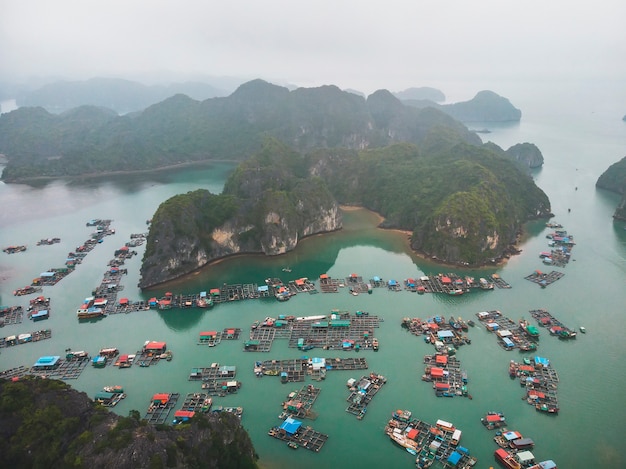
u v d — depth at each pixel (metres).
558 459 78.38
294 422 85.12
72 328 120.25
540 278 145.50
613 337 113.56
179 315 126.50
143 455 62.19
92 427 68.00
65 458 62.44
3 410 68.44
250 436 83.38
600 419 87.25
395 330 116.88
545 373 99.69
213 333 115.12
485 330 116.69
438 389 94.69
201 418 73.94
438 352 107.19
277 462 77.56
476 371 100.88
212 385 96.62
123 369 102.88
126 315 126.62
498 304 129.50
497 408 90.06
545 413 88.75
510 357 105.94
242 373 100.94
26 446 64.75
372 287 140.12
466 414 88.50
